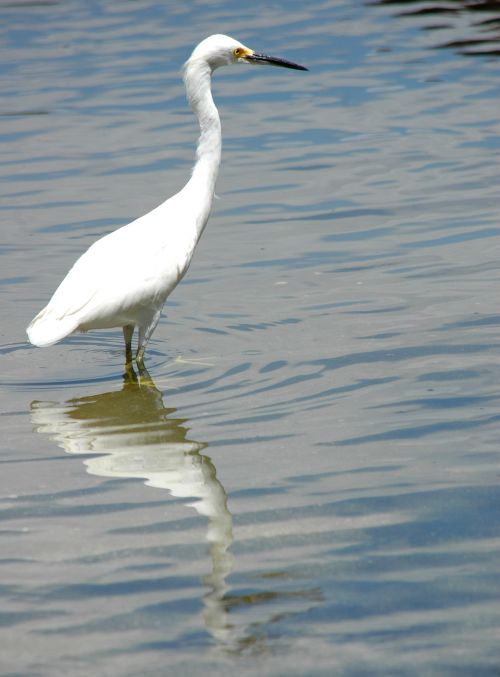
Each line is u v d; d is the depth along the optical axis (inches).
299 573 283.1
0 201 726.5
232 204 708.7
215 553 296.4
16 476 354.3
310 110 927.7
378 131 857.5
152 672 244.1
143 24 1295.5
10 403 427.8
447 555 288.0
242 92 1001.5
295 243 628.1
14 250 632.4
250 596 273.4
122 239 462.3
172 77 1039.6
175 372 454.0
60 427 399.2
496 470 339.6
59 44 1209.4
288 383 430.0
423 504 318.7
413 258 590.2
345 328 491.2
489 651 246.4
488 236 620.4
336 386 422.3
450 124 864.3
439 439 366.0
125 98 979.9
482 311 500.7
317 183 741.9
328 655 247.9
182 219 481.7
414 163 774.5
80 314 438.6
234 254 614.5
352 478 339.9
